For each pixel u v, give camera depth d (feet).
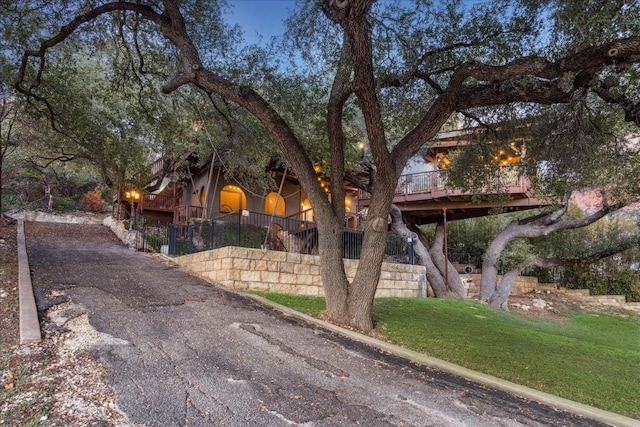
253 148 36.11
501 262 50.57
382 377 14.61
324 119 31.37
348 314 22.49
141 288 23.06
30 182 72.69
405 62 23.54
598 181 30.07
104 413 9.73
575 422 12.85
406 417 11.39
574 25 15.34
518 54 21.95
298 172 23.34
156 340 15.25
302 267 31.19
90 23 27.66
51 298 19.03
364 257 22.70
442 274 49.85
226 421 9.95
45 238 39.37
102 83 35.70
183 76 22.80
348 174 46.47
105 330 15.70
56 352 13.26
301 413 10.83
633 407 14.40
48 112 32.96
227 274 27.14
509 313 40.83
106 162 41.42
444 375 16.16
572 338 28.04
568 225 46.73
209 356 14.28
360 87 19.02
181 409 10.28
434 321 27.14
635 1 15.35
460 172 33.01
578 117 23.63
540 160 28.07
